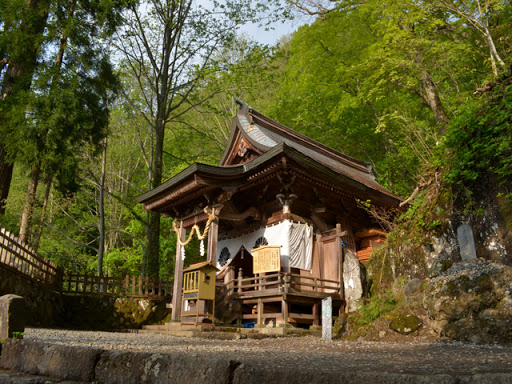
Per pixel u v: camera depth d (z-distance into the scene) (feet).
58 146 47.11
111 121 79.41
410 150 59.00
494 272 21.94
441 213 33.94
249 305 40.98
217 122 92.02
